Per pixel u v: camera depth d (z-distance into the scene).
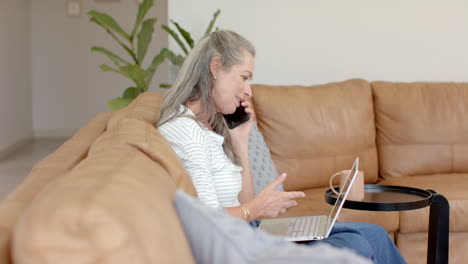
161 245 0.73
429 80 4.22
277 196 1.77
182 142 1.72
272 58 4.12
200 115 1.87
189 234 0.91
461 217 2.89
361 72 4.18
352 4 4.12
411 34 4.18
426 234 2.92
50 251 0.65
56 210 0.67
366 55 4.16
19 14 7.04
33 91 7.66
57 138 7.70
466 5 4.18
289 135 3.21
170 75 4.07
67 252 0.65
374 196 2.38
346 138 3.32
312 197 2.98
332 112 3.32
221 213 0.95
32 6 7.50
